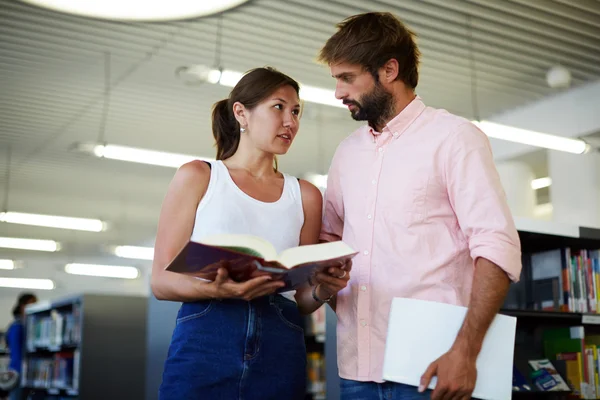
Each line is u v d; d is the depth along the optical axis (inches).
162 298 70.9
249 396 69.6
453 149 67.2
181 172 72.2
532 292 126.0
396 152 70.7
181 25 245.0
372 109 71.1
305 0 224.1
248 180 74.3
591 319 118.0
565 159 327.0
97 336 253.8
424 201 68.2
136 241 644.7
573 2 227.5
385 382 66.7
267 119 73.4
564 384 113.6
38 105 327.6
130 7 216.7
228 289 63.4
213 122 79.4
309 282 67.9
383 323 67.9
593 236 119.9
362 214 71.5
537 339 122.6
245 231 71.5
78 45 263.4
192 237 71.4
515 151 345.7
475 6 229.6
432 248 67.5
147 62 279.6
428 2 225.5
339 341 71.7
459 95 316.2
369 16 71.4
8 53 271.0
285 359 71.9
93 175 442.0
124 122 352.5
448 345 62.2
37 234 605.9
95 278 746.2
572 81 300.5
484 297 61.5
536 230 113.8
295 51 267.1
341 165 76.0
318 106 319.6
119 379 255.1
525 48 263.3
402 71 71.2
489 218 64.0
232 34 251.8
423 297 66.6
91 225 447.5
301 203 76.4
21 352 311.6
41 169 430.0
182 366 68.7
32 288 730.8
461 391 59.9
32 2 214.1
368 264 69.8
